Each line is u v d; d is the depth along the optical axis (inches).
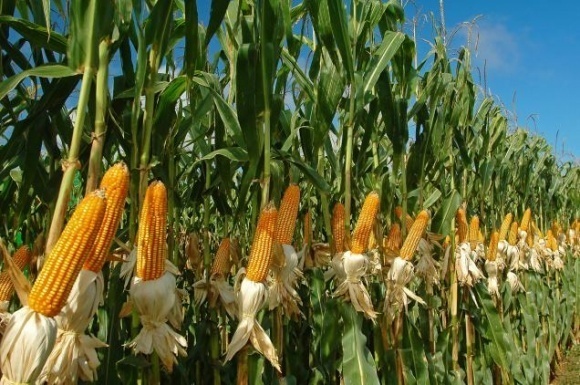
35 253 37.0
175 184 46.5
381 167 59.7
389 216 58.2
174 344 31.3
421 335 64.4
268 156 37.8
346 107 50.1
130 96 34.6
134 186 34.7
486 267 80.0
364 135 53.2
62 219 25.5
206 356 47.9
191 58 33.9
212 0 32.8
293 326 59.4
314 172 42.6
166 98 36.2
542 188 126.4
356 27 50.2
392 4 59.8
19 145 36.9
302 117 56.8
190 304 56.2
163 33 32.8
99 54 27.9
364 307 46.0
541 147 115.3
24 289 23.3
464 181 72.7
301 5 53.3
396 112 53.8
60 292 22.5
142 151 33.2
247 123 36.0
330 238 48.8
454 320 67.4
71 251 22.4
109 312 37.2
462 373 68.2
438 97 58.8
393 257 53.5
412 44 57.2
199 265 50.5
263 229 36.0
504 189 93.8
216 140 43.7
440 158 65.1
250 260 36.2
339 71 45.6
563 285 132.1
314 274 56.1
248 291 35.9
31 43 35.5
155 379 34.8
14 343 22.1
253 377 39.0
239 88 35.8
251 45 36.3
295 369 54.8
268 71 36.5
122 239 39.8
